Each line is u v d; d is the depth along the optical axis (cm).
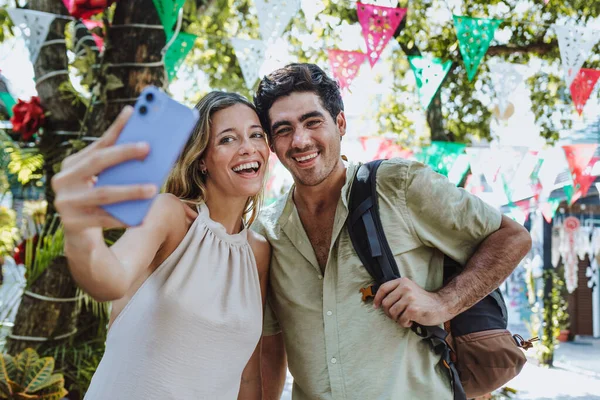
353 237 185
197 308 162
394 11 343
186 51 360
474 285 182
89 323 358
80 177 88
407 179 187
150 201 89
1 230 413
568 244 1021
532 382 841
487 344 189
